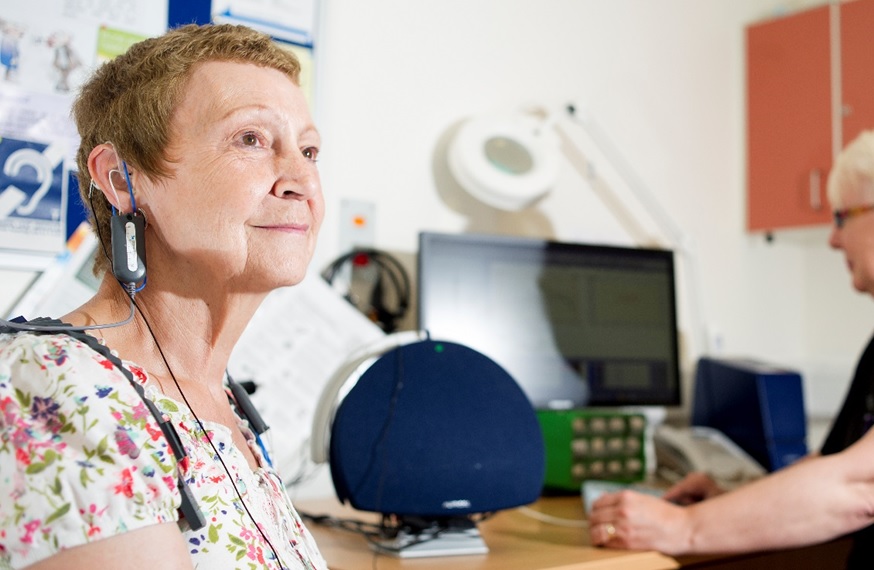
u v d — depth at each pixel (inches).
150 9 52.2
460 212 67.0
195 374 27.9
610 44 78.0
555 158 65.0
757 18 90.7
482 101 68.9
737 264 86.8
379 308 60.8
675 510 43.3
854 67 79.2
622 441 59.9
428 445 40.7
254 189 26.0
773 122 85.4
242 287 27.4
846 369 85.0
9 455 19.9
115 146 25.8
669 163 81.9
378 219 62.2
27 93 48.0
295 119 27.9
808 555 54.6
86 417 20.6
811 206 81.1
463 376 42.4
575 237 73.8
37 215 48.1
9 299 47.3
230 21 55.0
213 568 22.8
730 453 64.1
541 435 43.8
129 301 26.0
